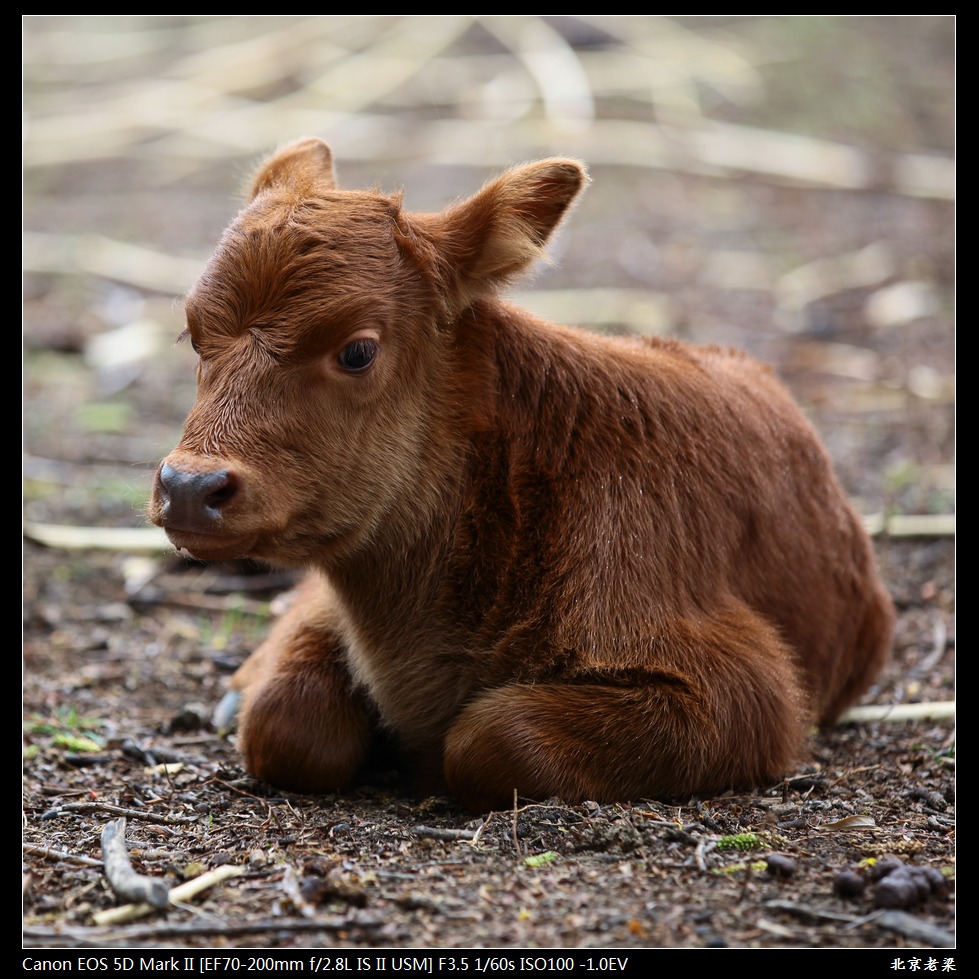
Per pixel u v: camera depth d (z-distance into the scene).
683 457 13.85
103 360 31.92
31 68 54.12
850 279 36.31
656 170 44.62
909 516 22.89
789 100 50.22
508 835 11.55
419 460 13.21
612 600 12.96
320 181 13.89
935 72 54.09
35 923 10.19
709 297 35.09
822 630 15.25
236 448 11.92
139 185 45.06
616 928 9.88
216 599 21.34
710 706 12.70
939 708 16.45
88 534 22.88
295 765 13.60
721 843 11.44
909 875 10.43
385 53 51.47
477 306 13.67
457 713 13.73
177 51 55.19
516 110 46.41
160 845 11.88
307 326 12.16
